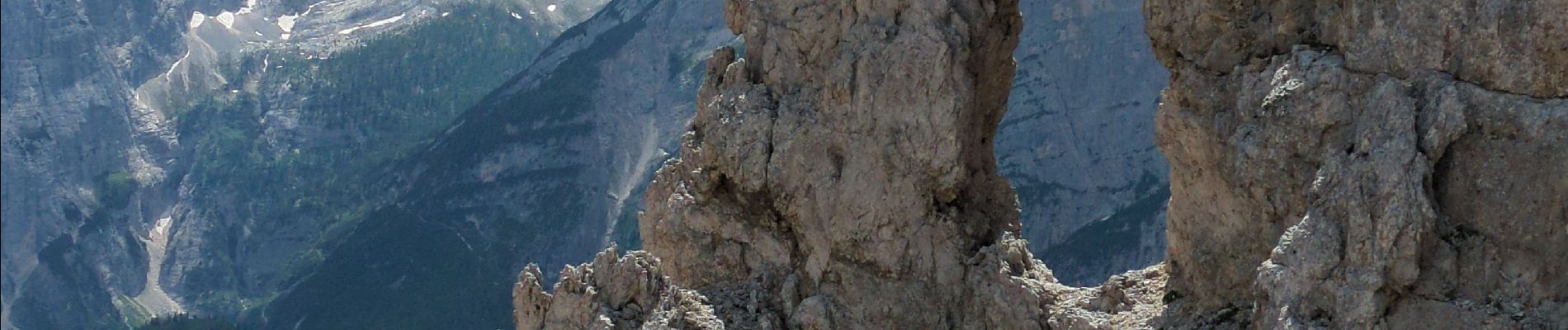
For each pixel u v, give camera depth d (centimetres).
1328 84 2528
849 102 3053
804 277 3122
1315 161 2545
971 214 3100
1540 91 2409
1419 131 2448
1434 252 2447
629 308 2947
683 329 2962
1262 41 2684
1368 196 2444
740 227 3164
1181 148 2805
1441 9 2450
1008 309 2978
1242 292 2742
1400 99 2456
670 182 3294
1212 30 2725
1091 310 2917
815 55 3103
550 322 2944
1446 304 2436
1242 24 2698
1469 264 2445
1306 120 2545
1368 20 2512
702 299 3056
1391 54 2488
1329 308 2450
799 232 3122
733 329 3062
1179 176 2828
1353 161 2469
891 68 3023
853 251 3073
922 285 3050
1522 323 2411
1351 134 2508
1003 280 2994
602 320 2886
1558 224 2408
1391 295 2445
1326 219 2470
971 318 3020
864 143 3050
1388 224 2422
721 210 3178
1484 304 2433
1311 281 2459
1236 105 2686
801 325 3067
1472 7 2433
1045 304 2962
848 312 3064
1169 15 2761
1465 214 2450
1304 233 2480
